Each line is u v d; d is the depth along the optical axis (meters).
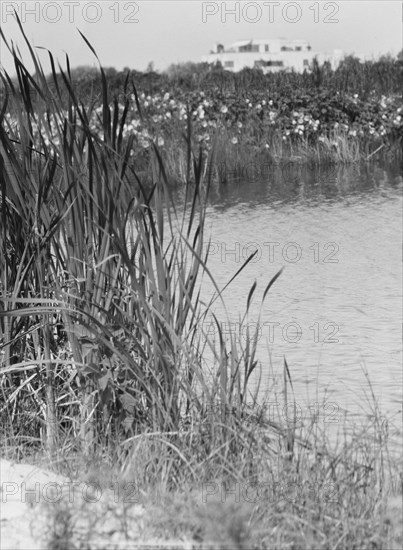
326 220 13.61
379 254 11.01
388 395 5.59
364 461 4.14
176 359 4.23
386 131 21.58
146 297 4.61
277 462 3.99
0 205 4.71
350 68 25.78
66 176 4.44
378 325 7.50
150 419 4.25
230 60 51.81
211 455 3.88
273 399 5.29
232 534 3.28
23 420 4.52
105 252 4.41
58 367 4.63
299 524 3.51
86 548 3.22
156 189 4.41
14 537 3.30
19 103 4.52
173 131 17.88
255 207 14.89
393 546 3.50
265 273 10.09
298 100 21.86
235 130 20.34
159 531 3.39
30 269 4.61
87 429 4.34
